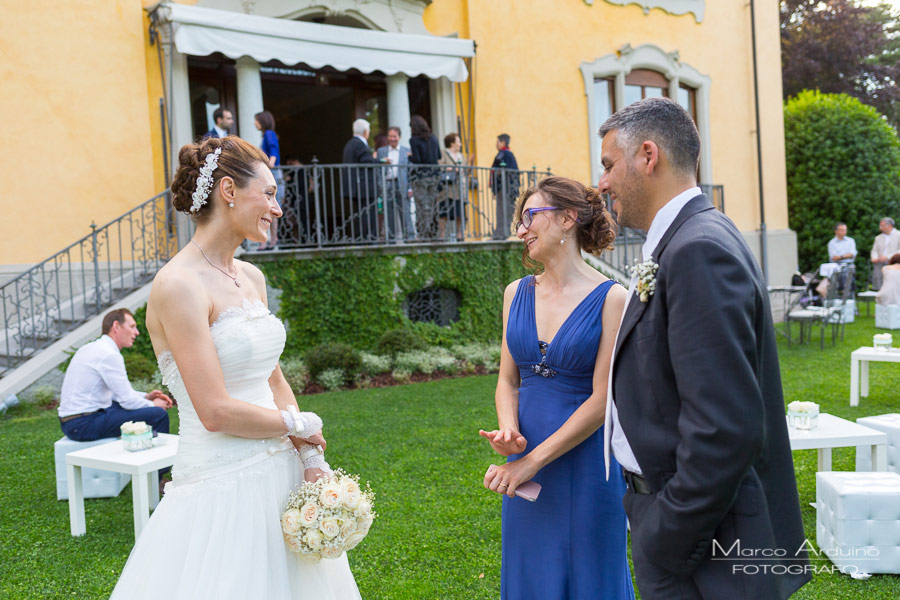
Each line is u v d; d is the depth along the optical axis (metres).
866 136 15.23
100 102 8.59
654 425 1.53
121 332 4.44
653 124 1.63
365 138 8.66
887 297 11.10
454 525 3.68
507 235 10.00
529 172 10.08
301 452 2.11
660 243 1.59
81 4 8.45
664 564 1.48
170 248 8.85
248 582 1.87
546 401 2.20
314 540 1.91
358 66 9.48
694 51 13.28
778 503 1.50
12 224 8.16
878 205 15.05
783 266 14.26
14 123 8.16
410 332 8.66
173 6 8.29
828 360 8.43
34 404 6.88
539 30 11.62
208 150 1.96
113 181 8.68
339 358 7.69
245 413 1.87
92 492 4.36
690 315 1.41
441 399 6.77
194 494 1.91
